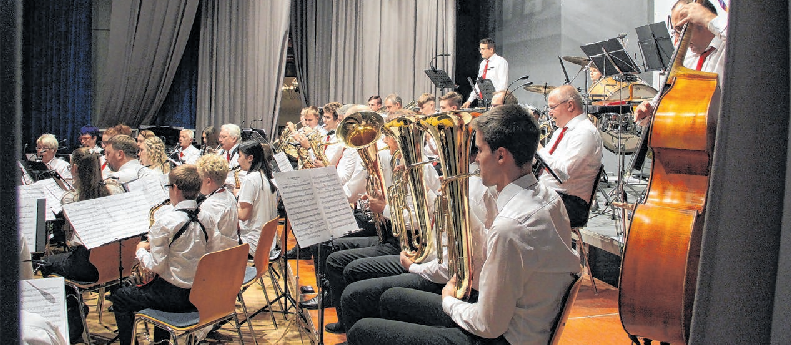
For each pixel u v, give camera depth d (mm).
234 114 9375
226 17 9258
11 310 583
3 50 558
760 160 833
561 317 1855
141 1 8953
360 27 9539
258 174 4238
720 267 873
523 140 1893
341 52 9516
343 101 9570
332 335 3535
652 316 2414
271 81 9289
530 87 6828
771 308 847
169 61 9141
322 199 2877
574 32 8219
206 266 2809
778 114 824
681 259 2342
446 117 2033
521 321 1853
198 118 9391
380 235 3576
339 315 3555
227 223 3389
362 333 2207
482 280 1854
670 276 2359
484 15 10094
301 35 9492
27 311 1711
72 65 8898
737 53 838
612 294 4234
